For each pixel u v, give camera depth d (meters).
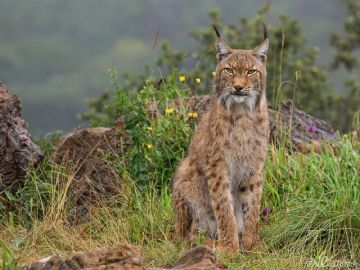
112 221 17.42
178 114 20.36
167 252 16.17
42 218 18.14
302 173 18.97
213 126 17.34
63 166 19.22
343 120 31.92
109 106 22.23
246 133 17.28
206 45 31.23
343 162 19.20
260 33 31.34
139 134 19.11
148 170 19.23
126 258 13.72
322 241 17.08
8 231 17.36
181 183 17.69
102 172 19.02
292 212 17.59
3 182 18.62
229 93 17.23
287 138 20.72
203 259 13.98
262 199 18.59
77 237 16.92
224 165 17.33
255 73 17.39
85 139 19.77
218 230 17.27
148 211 17.91
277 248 17.00
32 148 18.98
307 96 31.08
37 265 13.40
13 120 18.88
